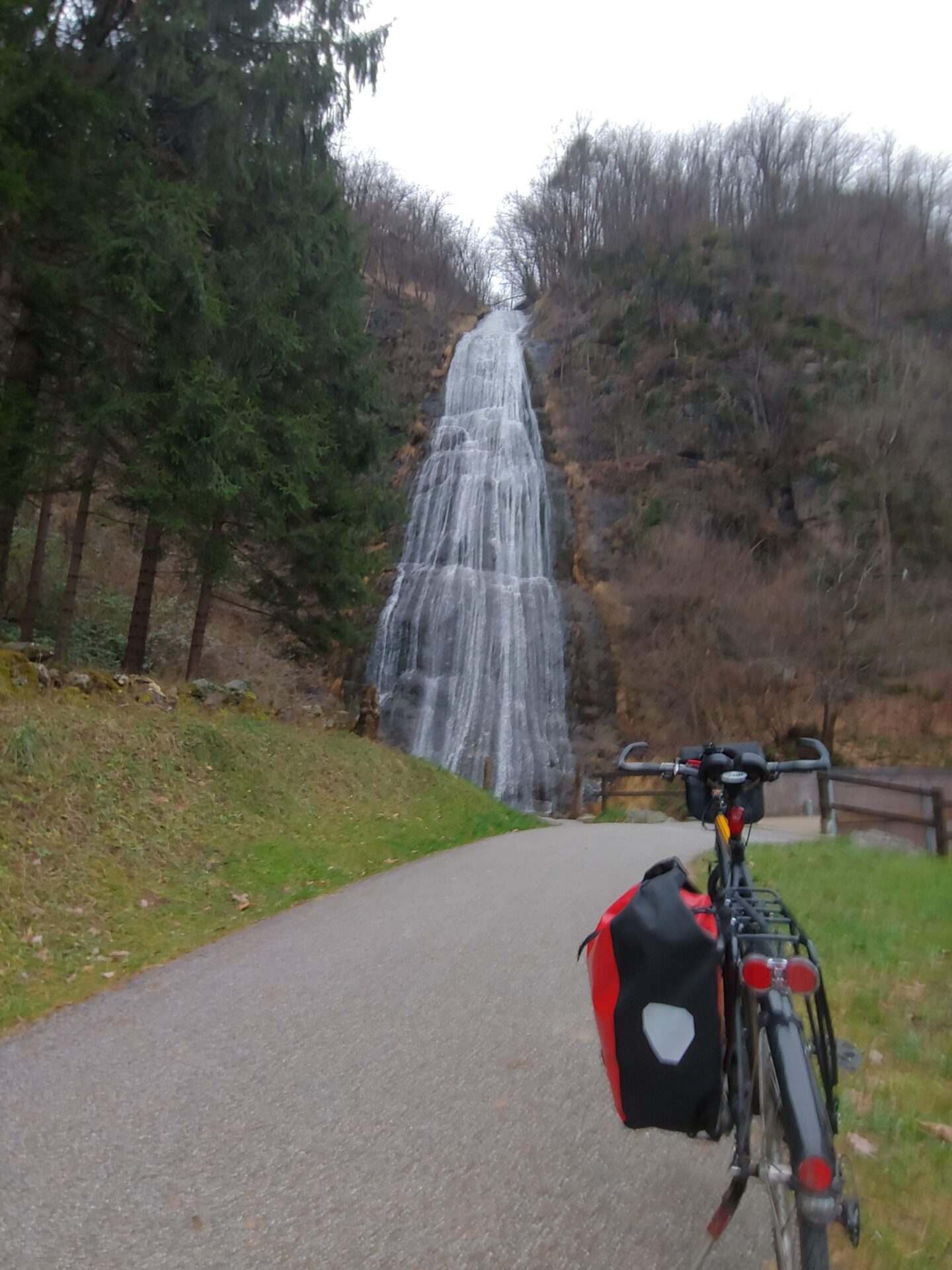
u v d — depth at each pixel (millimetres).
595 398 52375
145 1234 2936
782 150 61719
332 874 9594
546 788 33031
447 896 8062
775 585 39812
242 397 14555
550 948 6168
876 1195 3092
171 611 28141
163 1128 3686
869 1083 3982
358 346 18141
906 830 11695
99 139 13430
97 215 13062
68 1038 4801
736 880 2922
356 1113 3781
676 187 63062
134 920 7410
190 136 14766
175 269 13062
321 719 18062
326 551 17969
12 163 11914
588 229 67188
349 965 5941
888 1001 5043
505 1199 3105
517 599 40250
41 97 12594
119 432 14039
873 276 54344
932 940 6281
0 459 13109
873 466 42094
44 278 12898
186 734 11688
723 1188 3168
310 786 13180
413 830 12773
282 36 15102
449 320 66188
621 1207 3045
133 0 13812
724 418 47594
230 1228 2959
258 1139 3566
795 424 45719
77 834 8453
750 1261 2740
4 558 14195
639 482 46938
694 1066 2420
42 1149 3529
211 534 16219
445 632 37812
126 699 12172
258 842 10266
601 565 43312
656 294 54688
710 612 38969
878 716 35719
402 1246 2844
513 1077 4105
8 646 11664
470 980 5516
